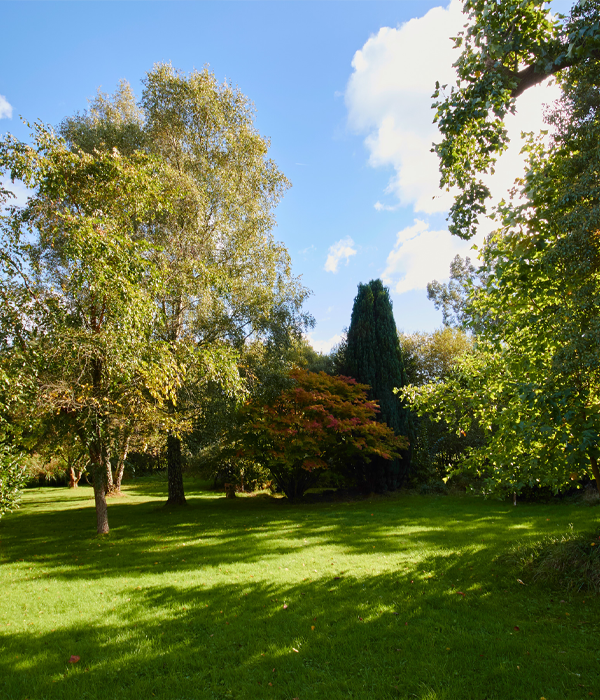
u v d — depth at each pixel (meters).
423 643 4.10
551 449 5.28
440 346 22.89
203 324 12.83
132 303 7.94
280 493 18.42
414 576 6.01
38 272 8.48
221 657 3.99
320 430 14.23
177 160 13.66
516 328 6.11
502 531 8.57
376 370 17.48
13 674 3.78
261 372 13.67
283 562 7.07
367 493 16.45
